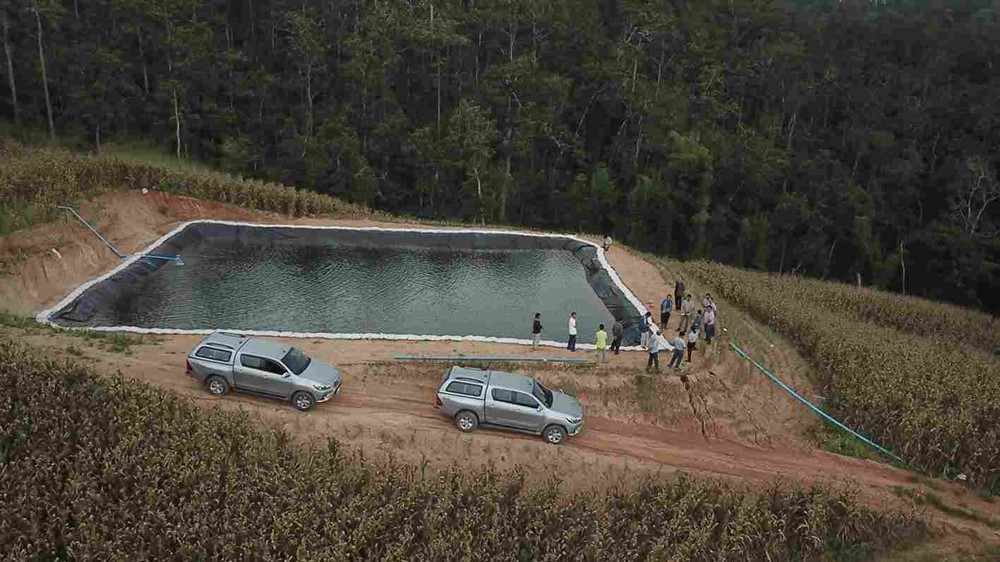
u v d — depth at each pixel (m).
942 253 64.50
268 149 62.69
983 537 23.83
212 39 60.97
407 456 24.23
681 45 72.81
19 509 18.70
